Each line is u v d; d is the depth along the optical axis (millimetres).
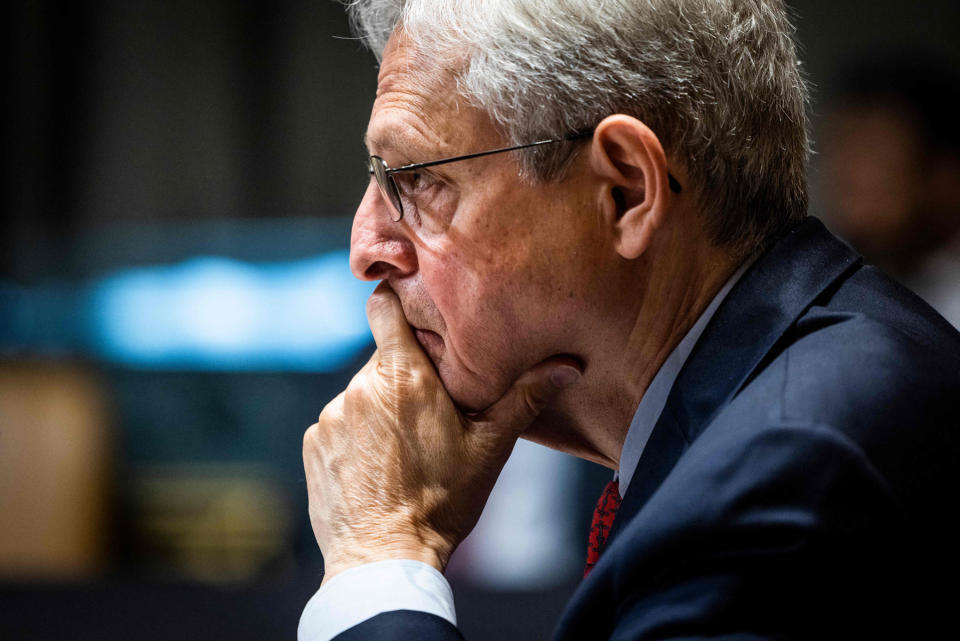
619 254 2082
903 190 4949
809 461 1674
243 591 4199
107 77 9164
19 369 6582
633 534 1759
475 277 2125
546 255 2084
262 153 9039
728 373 2008
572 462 5203
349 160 8953
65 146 9164
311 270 7062
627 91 2012
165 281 7277
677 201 2078
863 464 1670
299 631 2182
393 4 2227
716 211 2104
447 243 2133
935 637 1748
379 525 2266
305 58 8977
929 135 4941
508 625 4043
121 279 7387
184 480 6375
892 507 1676
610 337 2164
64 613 4137
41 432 6430
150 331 6961
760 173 2131
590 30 1999
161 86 9117
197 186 9070
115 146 9156
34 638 3996
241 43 9031
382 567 2176
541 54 2002
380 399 2340
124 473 6449
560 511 5176
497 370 2244
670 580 1709
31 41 9156
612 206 2057
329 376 6625
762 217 2154
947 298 4867
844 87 5180
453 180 2100
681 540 1696
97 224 9039
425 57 2088
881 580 1681
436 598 2133
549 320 2141
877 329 1929
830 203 5219
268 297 6922
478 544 5172
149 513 6324
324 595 2174
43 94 9156
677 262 2113
